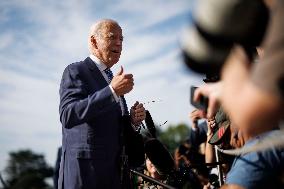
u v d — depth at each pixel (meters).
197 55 1.17
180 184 3.99
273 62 1.09
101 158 3.52
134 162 3.77
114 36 3.82
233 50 1.16
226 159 3.50
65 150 3.64
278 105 1.08
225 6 1.11
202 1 1.15
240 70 1.15
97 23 3.90
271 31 1.14
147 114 3.96
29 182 69.06
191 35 1.18
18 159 92.44
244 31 1.14
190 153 6.12
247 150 2.09
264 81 1.08
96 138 3.52
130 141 3.70
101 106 3.29
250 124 1.12
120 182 3.61
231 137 2.97
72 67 3.66
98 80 3.72
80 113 3.31
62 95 3.56
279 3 1.15
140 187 4.51
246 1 1.12
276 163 2.32
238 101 1.13
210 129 3.52
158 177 4.51
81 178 3.47
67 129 3.64
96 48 3.87
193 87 1.51
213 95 1.35
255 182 2.33
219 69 1.19
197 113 1.57
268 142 1.85
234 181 2.38
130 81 3.30
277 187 2.34
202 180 4.64
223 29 1.13
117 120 3.69
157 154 3.84
